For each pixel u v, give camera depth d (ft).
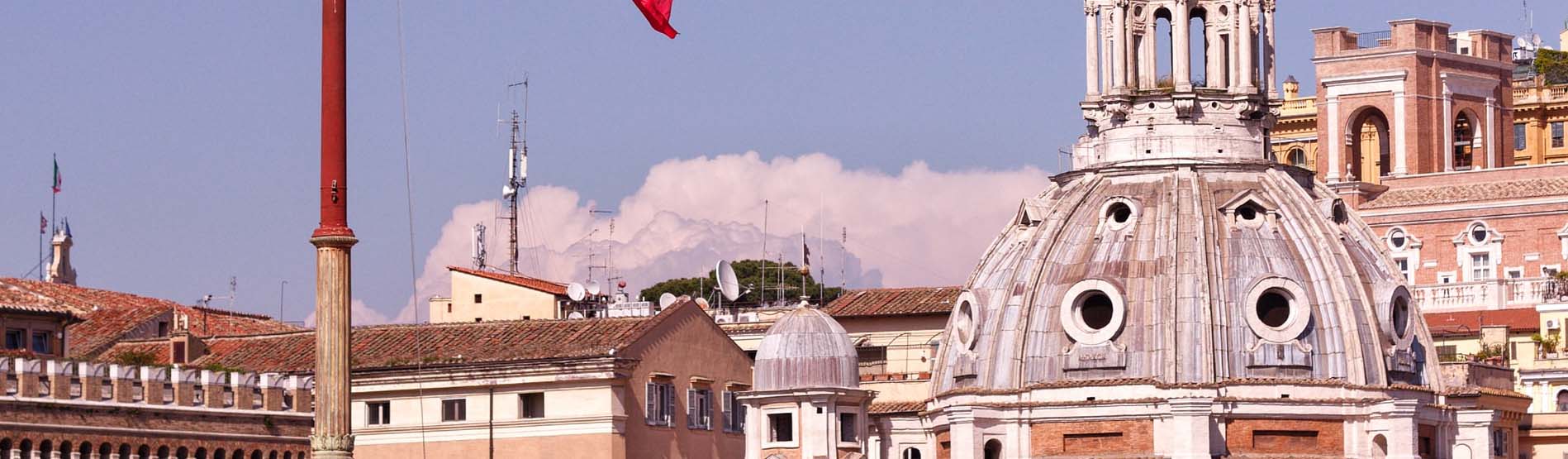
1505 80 644.69
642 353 503.61
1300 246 469.57
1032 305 473.26
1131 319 467.11
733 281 553.64
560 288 583.58
